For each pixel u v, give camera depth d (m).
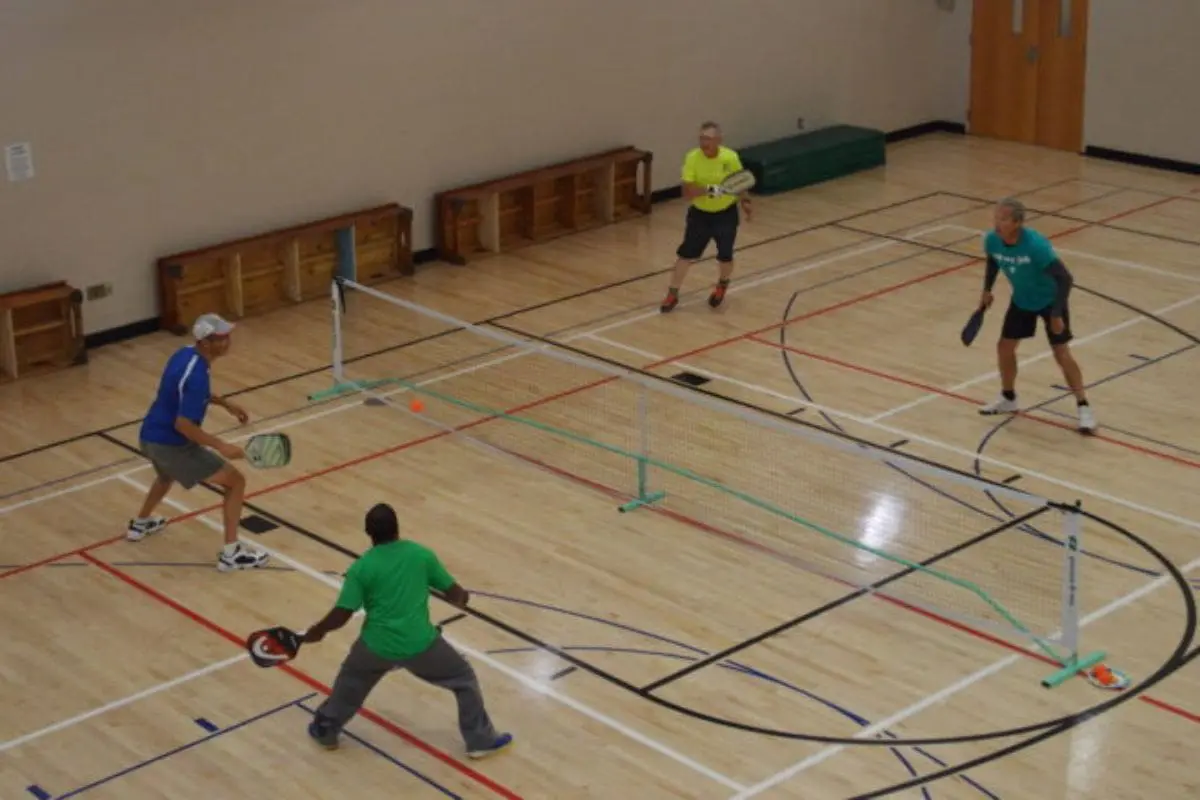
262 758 9.65
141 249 16.69
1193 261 18.52
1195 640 10.77
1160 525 12.36
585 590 11.57
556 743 9.76
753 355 15.95
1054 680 10.30
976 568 11.77
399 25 18.08
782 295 17.66
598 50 20.03
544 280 18.36
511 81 19.27
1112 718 9.94
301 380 15.52
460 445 14.02
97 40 15.89
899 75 23.86
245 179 17.27
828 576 11.73
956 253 18.95
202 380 11.52
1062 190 21.39
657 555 12.07
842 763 9.54
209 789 9.37
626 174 20.73
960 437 13.98
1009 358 14.18
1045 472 13.29
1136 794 9.20
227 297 17.30
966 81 24.12
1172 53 21.78
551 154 19.92
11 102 15.48
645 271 18.59
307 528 12.54
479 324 16.97
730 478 13.30
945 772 9.43
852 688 10.32
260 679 10.50
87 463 13.84
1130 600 11.30
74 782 9.46
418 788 9.34
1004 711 10.03
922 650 10.75
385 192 18.48
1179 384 15.05
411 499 12.99
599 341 16.44
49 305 16.08
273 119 17.33
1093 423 13.99
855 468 13.45
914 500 12.86
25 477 13.56
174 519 12.73
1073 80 22.94
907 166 22.73
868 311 17.11
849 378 15.30
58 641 11.01
